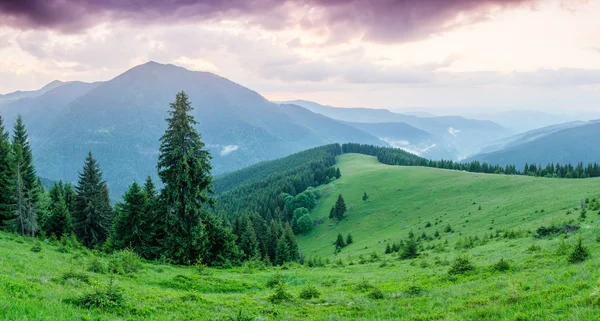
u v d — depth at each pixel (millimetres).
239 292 24859
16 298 12867
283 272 36750
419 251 53000
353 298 20719
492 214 73875
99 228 57531
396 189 142625
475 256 35312
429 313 15539
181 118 39031
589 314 11500
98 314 13742
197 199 40438
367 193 149000
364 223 118875
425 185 137375
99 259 29594
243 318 15664
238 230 74625
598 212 43125
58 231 53906
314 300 20688
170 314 15547
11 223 43438
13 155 50156
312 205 151000
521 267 23344
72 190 73750
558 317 11922
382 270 36844
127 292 17875
